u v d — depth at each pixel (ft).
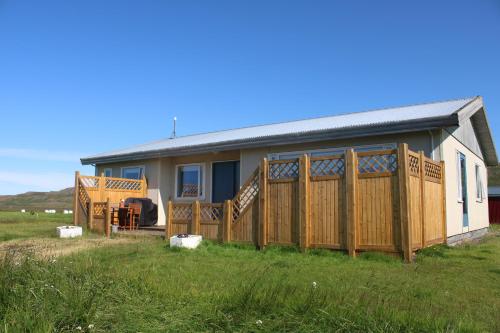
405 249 25.48
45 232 44.09
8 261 17.67
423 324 12.76
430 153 33.37
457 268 23.48
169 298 15.69
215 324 13.17
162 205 52.39
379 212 26.76
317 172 29.45
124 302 15.12
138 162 55.47
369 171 27.73
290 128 44.86
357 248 27.25
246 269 22.24
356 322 12.81
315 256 27.37
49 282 16.07
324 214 28.76
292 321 13.14
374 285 17.90
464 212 41.68
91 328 12.74
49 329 12.17
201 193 49.83
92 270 18.58
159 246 32.37
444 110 35.17
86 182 48.98
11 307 13.82
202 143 46.24
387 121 33.71
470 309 15.42
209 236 34.63
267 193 31.50
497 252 29.96
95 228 44.37
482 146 53.16
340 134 35.91
